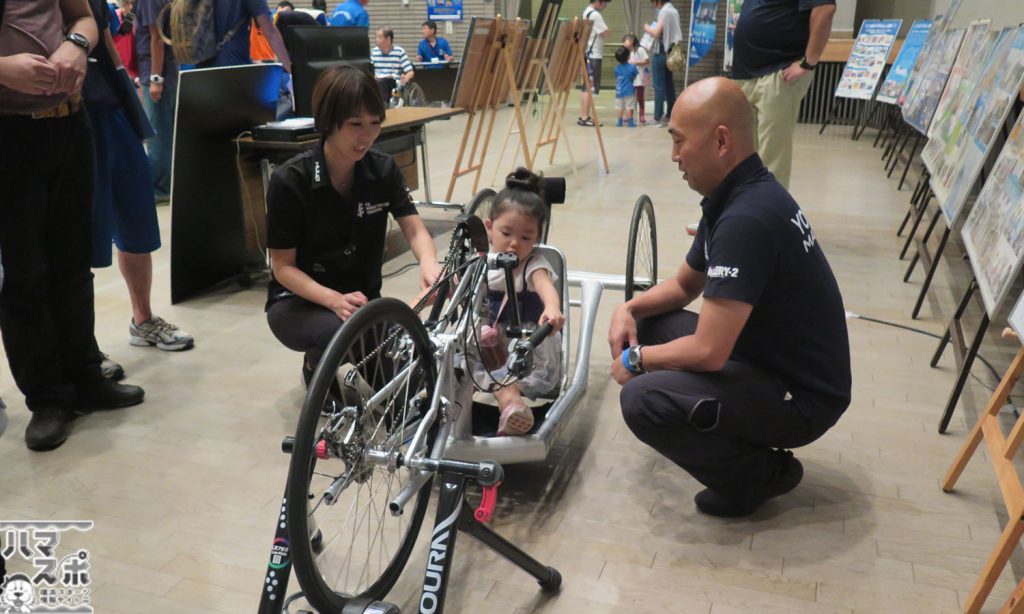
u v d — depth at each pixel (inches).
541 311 97.6
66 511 87.6
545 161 305.9
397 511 62.1
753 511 86.7
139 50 225.0
